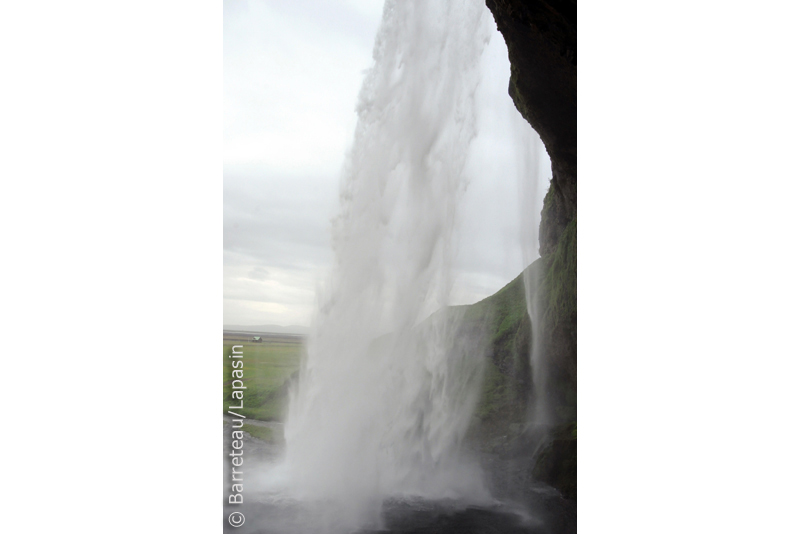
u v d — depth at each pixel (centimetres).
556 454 755
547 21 709
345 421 716
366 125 732
